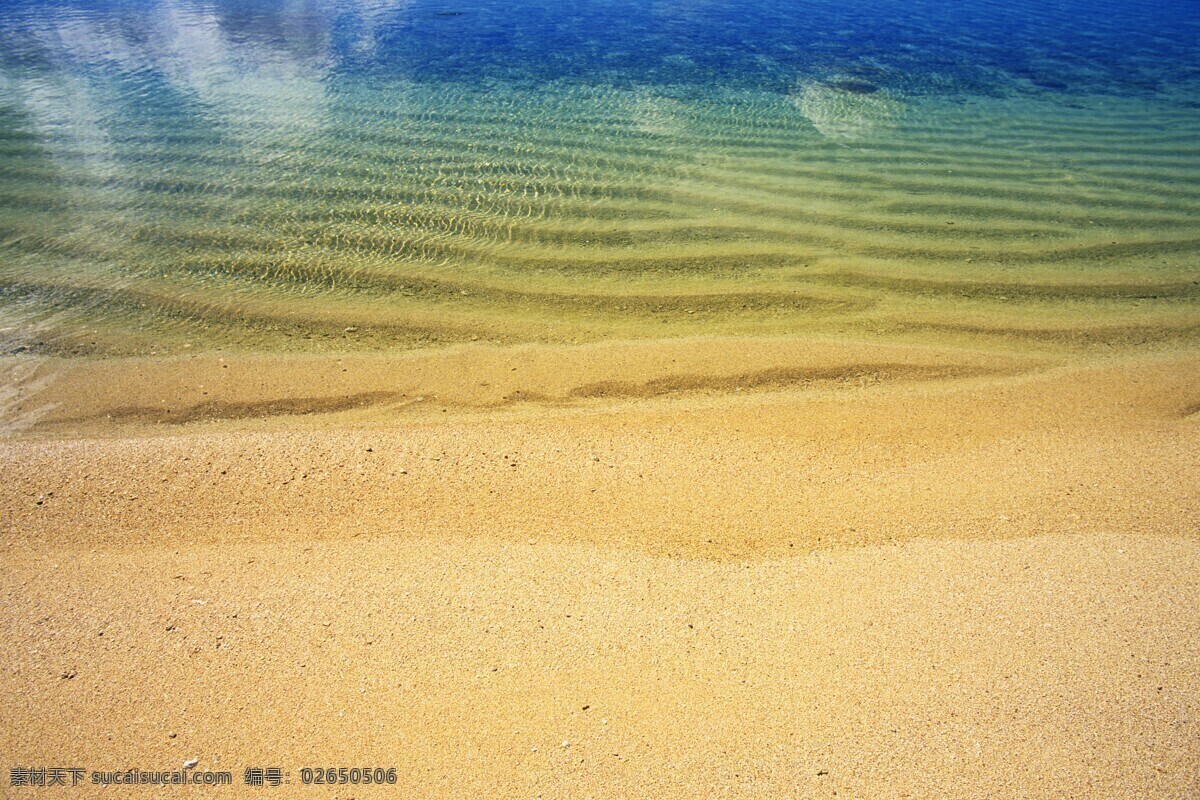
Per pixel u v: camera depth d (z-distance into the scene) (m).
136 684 3.93
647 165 12.41
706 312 8.65
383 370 7.52
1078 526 5.20
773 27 21.11
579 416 6.67
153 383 7.27
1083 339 8.17
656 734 3.66
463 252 9.80
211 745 3.61
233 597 4.55
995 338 8.19
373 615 4.41
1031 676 3.94
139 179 11.40
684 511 5.42
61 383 7.23
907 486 5.71
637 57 18.14
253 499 5.47
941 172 12.41
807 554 4.99
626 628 4.33
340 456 5.96
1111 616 4.34
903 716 3.73
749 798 3.36
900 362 7.64
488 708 3.80
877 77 17.09
